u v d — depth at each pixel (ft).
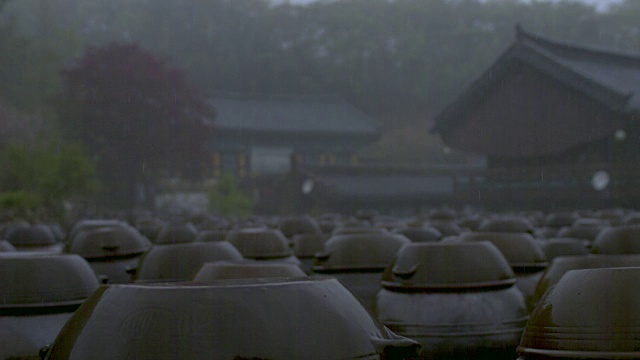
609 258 18.67
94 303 8.66
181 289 8.16
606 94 127.54
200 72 383.65
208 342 7.82
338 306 8.61
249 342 7.86
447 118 161.58
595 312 10.30
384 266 26.17
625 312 10.14
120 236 31.91
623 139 138.00
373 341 8.55
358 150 270.67
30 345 17.78
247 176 219.20
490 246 21.22
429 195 179.73
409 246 21.17
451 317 19.95
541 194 143.23
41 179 109.81
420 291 20.35
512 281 21.04
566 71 135.13
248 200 170.19
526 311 21.11
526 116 149.07
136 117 175.11
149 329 7.97
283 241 30.32
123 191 178.40
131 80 175.42
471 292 20.29
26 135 165.68
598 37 424.46
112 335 8.12
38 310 18.35
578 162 146.00
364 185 183.83
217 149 256.52
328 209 180.24
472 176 162.40
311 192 185.78
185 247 23.25
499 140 154.30
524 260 26.03
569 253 30.01
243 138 259.39
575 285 10.71
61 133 171.63
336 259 26.30
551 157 152.15
